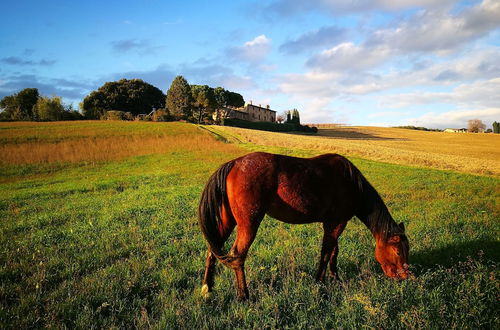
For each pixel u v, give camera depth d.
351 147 36.69
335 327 3.60
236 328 3.59
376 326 3.52
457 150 51.41
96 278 4.86
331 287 4.62
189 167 22.27
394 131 102.56
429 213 9.84
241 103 115.25
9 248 6.48
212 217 4.44
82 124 51.84
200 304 4.13
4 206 11.55
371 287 4.43
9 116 78.69
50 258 5.81
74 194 13.80
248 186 4.31
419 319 3.60
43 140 35.19
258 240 7.02
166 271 5.14
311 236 7.41
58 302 4.11
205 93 87.56
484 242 6.77
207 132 45.97
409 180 16.89
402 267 4.61
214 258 4.54
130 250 6.37
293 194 4.45
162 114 82.06
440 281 4.73
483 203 11.58
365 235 7.45
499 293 4.16
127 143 34.91
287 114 122.75
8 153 28.20
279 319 3.84
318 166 4.75
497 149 54.69
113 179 17.83
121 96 90.50
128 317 3.87
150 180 17.11
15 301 4.29
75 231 7.80
